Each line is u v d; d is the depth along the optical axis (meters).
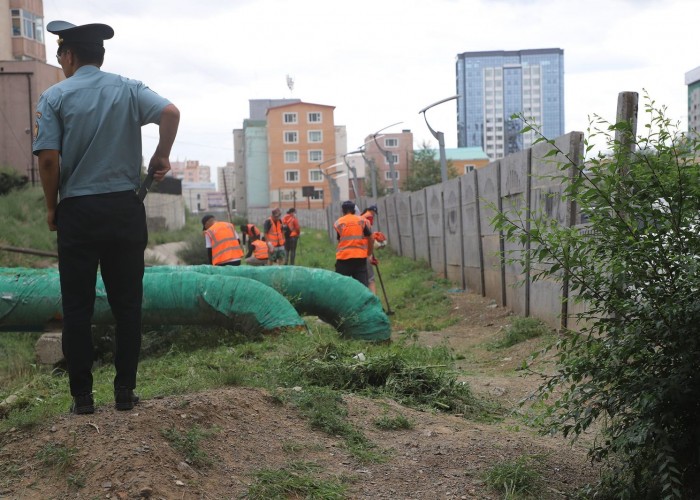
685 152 4.05
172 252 33.94
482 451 4.82
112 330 9.76
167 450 4.04
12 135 37.09
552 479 4.51
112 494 3.66
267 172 100.00
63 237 4.31
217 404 4.76
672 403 3.96
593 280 4.18
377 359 6.49
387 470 4.44
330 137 95.94
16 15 42.66
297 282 9.84
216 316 8.89
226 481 4.00
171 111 4.41
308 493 3.98
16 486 3.79
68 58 4.48
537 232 4.24
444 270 18.64
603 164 4.20
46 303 8.95
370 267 14.32
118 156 4.36
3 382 8.71
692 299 3.96
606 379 4.18
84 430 4.13
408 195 23.83
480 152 103.38
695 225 4.03
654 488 4.02
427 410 5.91
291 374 6.17
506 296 12.95
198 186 182.12
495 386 7.28
